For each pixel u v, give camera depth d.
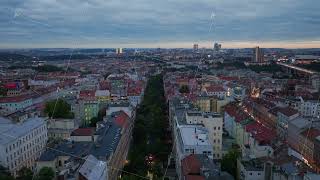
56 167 188.88
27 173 192.00
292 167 165.25
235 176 193.12
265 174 170.75
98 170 167.38
